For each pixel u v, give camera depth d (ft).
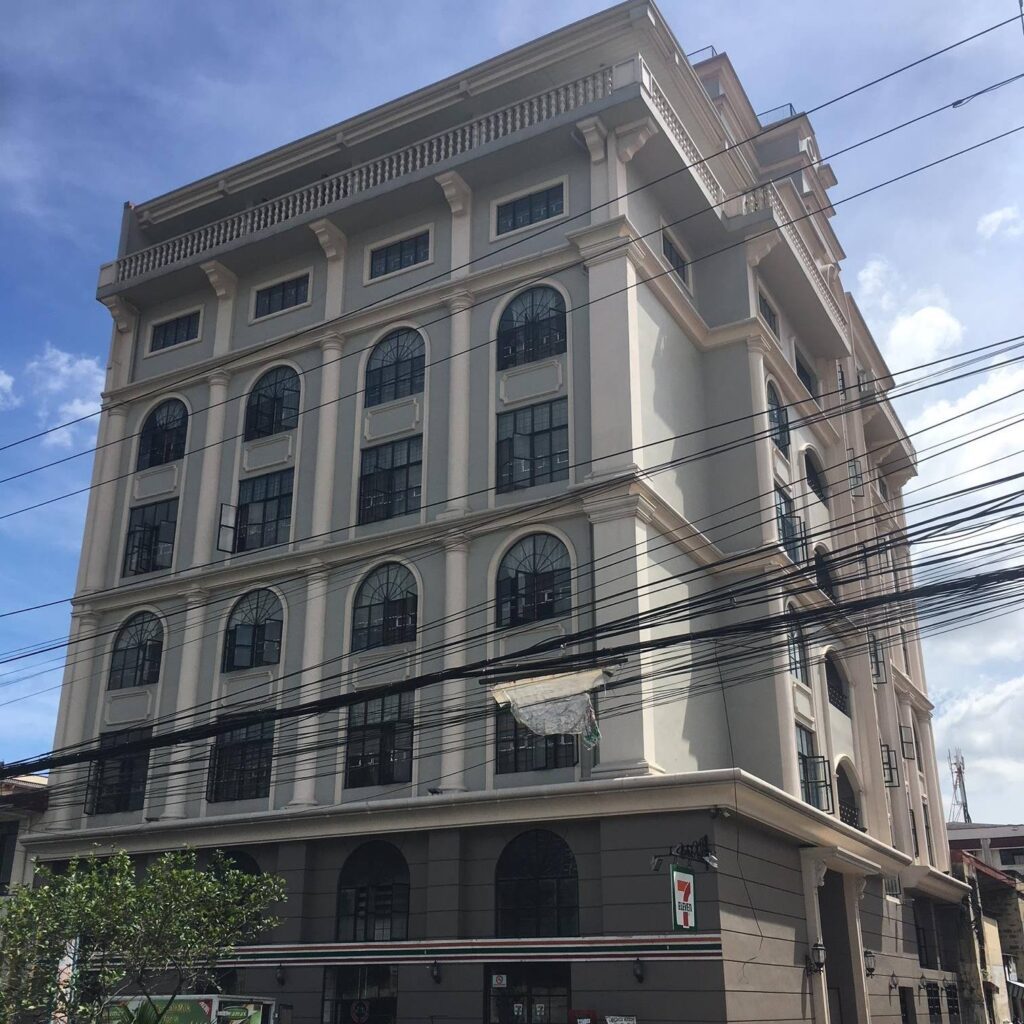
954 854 136.77
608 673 60.90
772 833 71.20
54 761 65.41
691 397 88.38
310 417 90.99
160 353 102.27
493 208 88.07
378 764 77.66
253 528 90.58
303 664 83.15
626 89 81.05
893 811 106.42
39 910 54.54
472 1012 65.82
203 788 84.12
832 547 104.32
